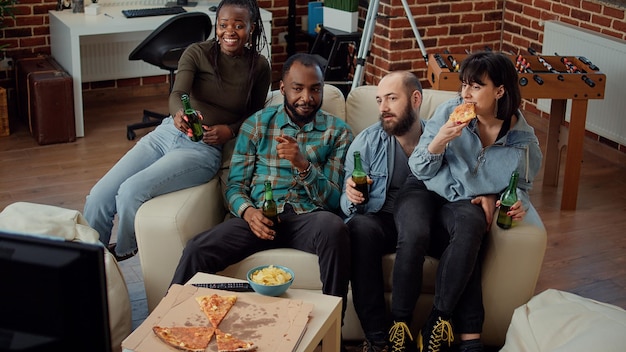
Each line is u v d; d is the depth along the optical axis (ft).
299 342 7.35
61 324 4.35
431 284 9.61
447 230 9.45
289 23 20.57
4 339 4.41
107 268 9.26
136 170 10.82
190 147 10.65
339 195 10.07
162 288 9.68
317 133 10.14
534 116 18.54
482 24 18.76
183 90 10.71
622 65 15.64
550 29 17.26
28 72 17.15
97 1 18.58
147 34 19.72
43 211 9.36
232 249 9.37
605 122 16.30
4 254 4.31
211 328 7.39
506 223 9.28
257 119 10.20
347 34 18.49
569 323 8.80
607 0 16.12
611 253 12.84
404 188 9.89
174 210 9.50
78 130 17.43
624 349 8.28
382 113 9.81
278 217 9.68
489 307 9.48
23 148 16.84
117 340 9.19
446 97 10.71
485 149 9.62
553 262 12.50
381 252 9.52
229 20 10.66
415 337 9.84
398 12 17.81
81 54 19.25
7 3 17.76
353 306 9.76
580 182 15.56
